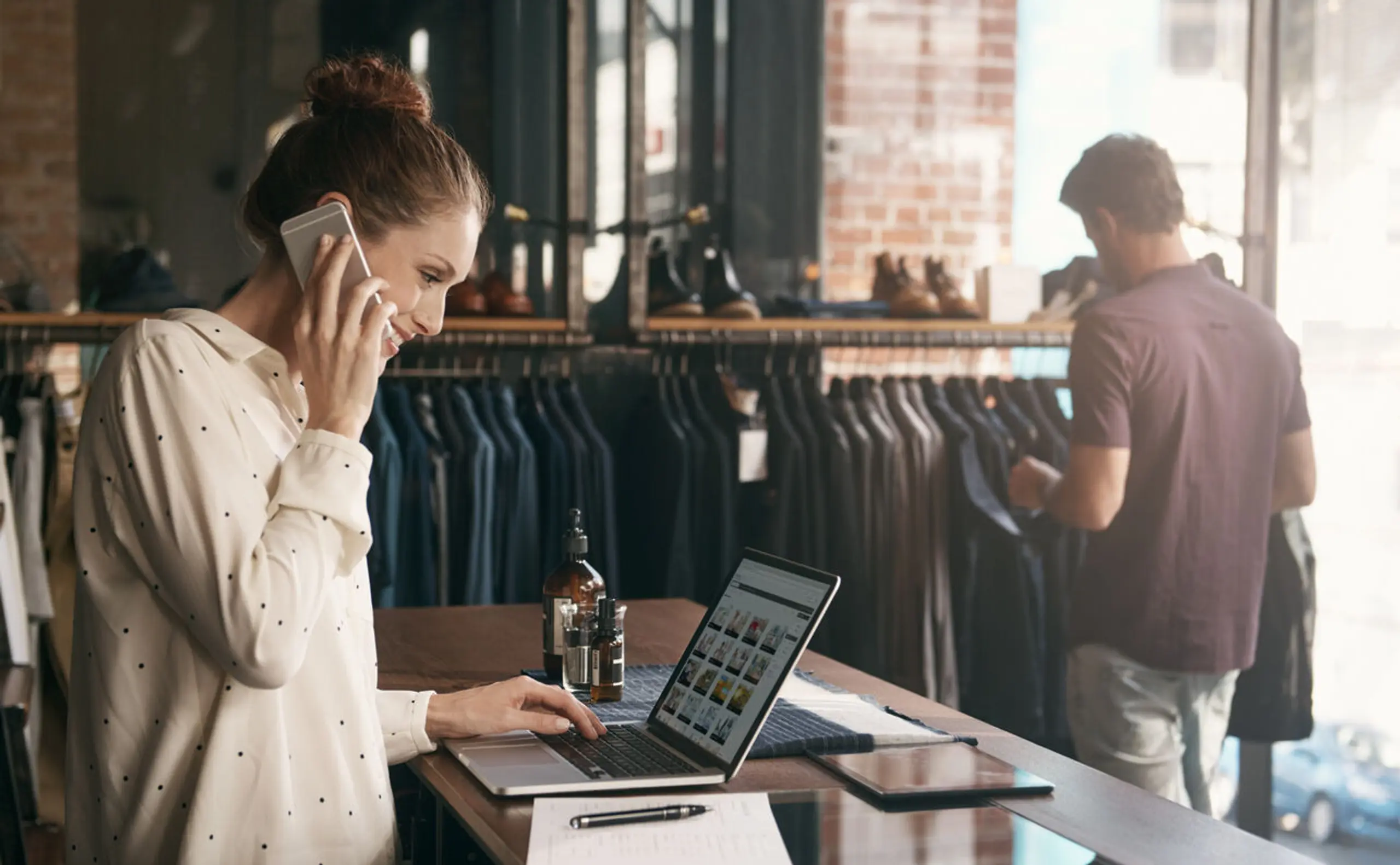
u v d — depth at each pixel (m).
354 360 1.33
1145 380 2.92
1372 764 3.70
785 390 4.25
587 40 4.46
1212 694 3.08
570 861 1.22
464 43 4.40
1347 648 3.75
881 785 1.47
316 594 1.28
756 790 1.49
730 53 4.57
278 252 1.41
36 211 4.11
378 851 1.42
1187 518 2.96
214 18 4.21
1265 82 3.98
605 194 4.50
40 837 3.50
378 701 1.64
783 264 4.63
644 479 4.00
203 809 1.30
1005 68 4.73
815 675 2.15
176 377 1.28
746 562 1.77
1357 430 3.74
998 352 4.74
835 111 4.66
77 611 1.37
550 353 4.38
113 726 1.33
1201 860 1.29
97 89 4.14
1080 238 4.71
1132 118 4.66
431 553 3.67
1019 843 1.33
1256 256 3.99
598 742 1.66
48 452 3.57
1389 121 3.69
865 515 3.97
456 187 1.40
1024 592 3.87
